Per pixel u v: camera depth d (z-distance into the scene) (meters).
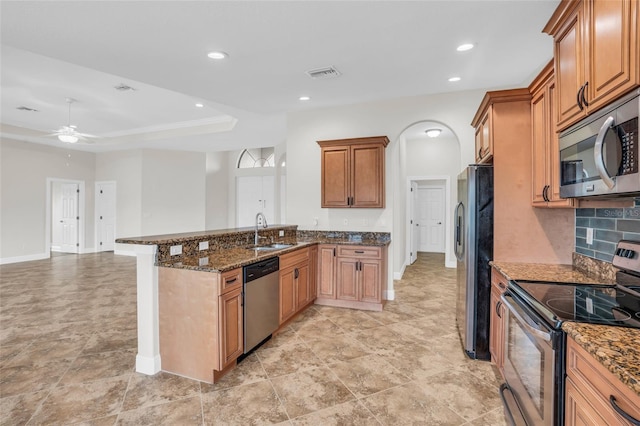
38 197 7.29
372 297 3.85
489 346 2.64
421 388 2.26
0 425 1.86
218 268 2.28
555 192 2.02
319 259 4.05
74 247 8.23
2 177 6.73
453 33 2.54
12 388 2.24
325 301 4.06
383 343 2.98
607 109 1.36
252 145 7.25
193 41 2.62
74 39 2.56
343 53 2.86
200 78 3.40
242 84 3.59
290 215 4.76
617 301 1.51
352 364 2.59
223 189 9.33
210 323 2.30
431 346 2.92
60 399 2.11
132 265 6.55
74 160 7.96
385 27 2.44
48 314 3.71
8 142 6.81
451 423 1.91
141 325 2.45
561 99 1.78
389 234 4.28
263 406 2.05
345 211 4.50
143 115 5.72
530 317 1.48
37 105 5.11
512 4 2.16
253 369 2.51
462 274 2.90
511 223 2.53
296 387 2.27
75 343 2.96
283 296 3.21
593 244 2.16
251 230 3.66
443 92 3.96
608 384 0.96
